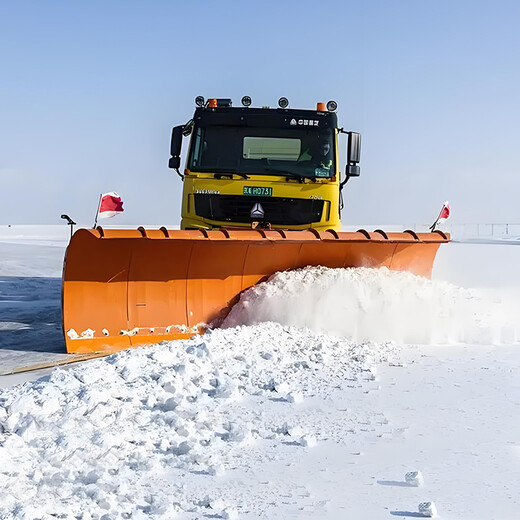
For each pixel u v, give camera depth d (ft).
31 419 17.93
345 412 19.08
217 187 34.94
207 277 31.12
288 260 32.30
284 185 34.86
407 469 14.87
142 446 16.21
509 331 30.32
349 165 36.52
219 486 14.06
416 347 28.94
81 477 14.60
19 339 33.50
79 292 29.09
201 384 21.40
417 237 33.24
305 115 36.22
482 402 19.98
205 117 36.09
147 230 28.71
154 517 12.52
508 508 12.81
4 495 13.29
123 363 22.90
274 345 27.25
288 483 14.16
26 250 112.37
